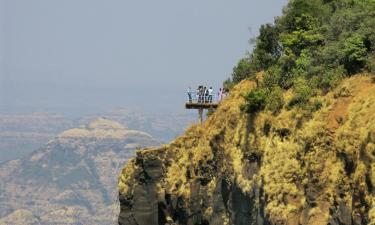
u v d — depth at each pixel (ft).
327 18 287.28
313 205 228.02
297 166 238.89
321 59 262.67
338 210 220.43
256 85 282.15
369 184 210.18
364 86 238.68
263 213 244.63
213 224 276.21
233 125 275.39
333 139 230.89
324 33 278.26
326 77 251.80
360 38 251.19
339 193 221.25
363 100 231.09
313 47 276.00
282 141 247.91
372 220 204.85
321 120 237.45
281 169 242.37
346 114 233.14
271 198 242.17
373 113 221.05
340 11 278.46
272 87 270.46
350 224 216.54
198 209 287.28
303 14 290.35
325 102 242.78
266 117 259.39
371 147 212.02
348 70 252.42
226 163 272.10
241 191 259.60
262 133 259.19
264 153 253.24
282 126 249.34
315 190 228.84
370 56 247.29
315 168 230.48
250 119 266.36
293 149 241.96
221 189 274.98
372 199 207.72
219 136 281.13
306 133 238.27
